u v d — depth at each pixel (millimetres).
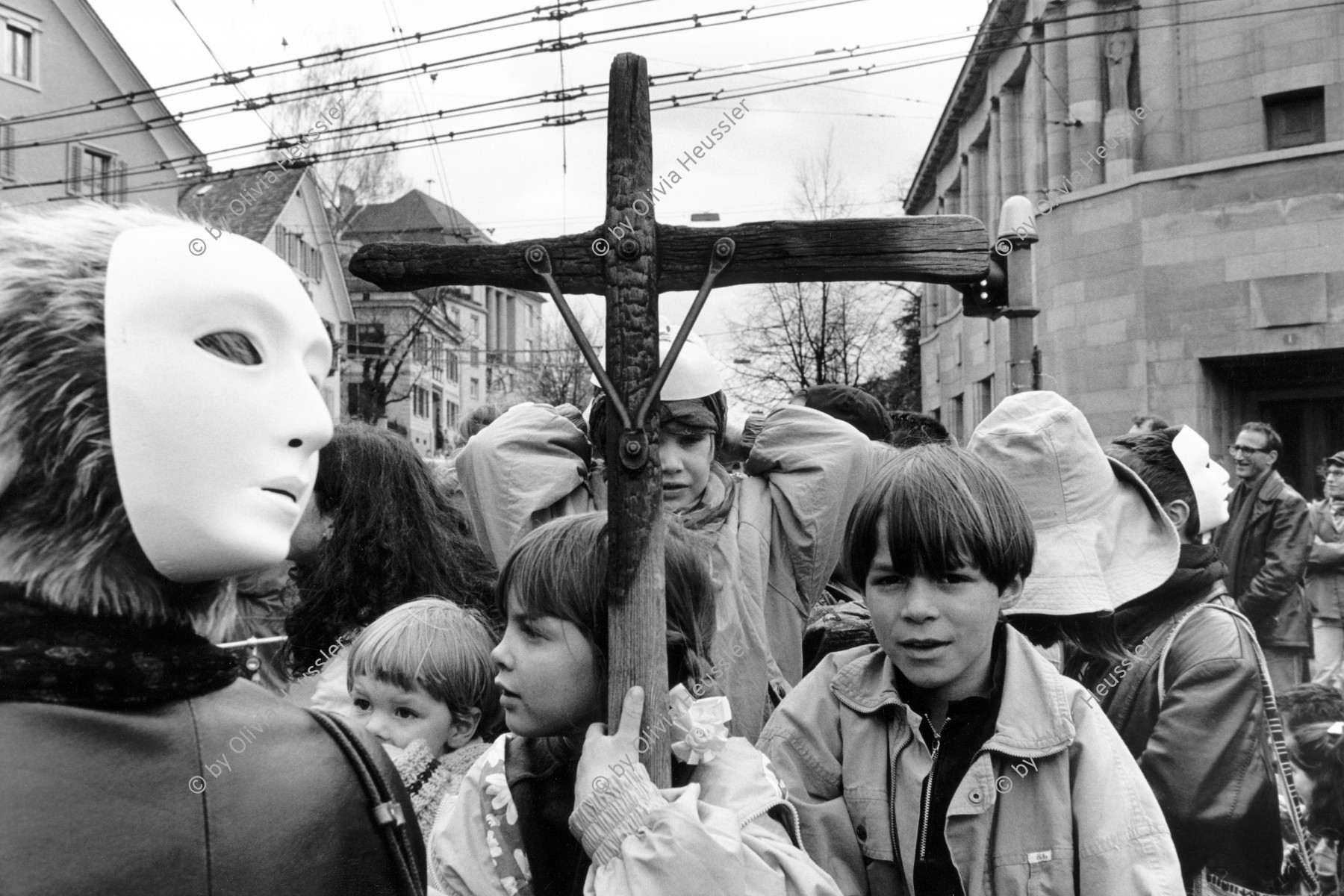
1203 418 15164
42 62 30688
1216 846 2566
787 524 2975
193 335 1077
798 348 27297
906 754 2084
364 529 2760
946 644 1983
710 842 1705
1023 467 2635
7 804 1024
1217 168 15016
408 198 46188
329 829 1223
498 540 3062
